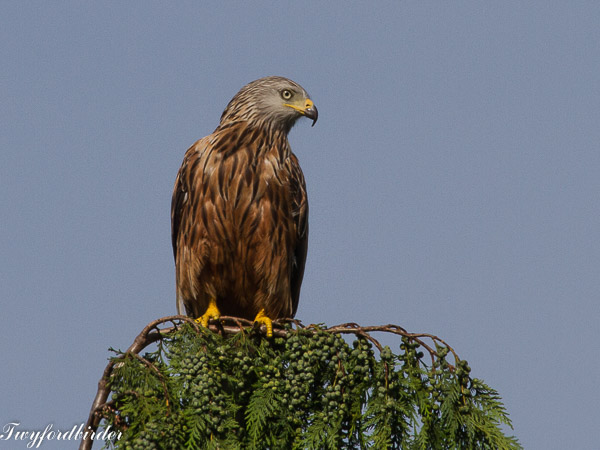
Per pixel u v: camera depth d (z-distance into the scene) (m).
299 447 10.12
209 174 14.45
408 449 9.88
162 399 9.70
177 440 9.45
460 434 9.98
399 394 9.98
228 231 14.46
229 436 9.69
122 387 9.76
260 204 14.50
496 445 9.71
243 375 10.50
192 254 14.81
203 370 9.85
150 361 10.19
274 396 10.20
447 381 9.92
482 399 10.03
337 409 10.08
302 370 10.20
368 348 10.33
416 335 10.18
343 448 10.13
